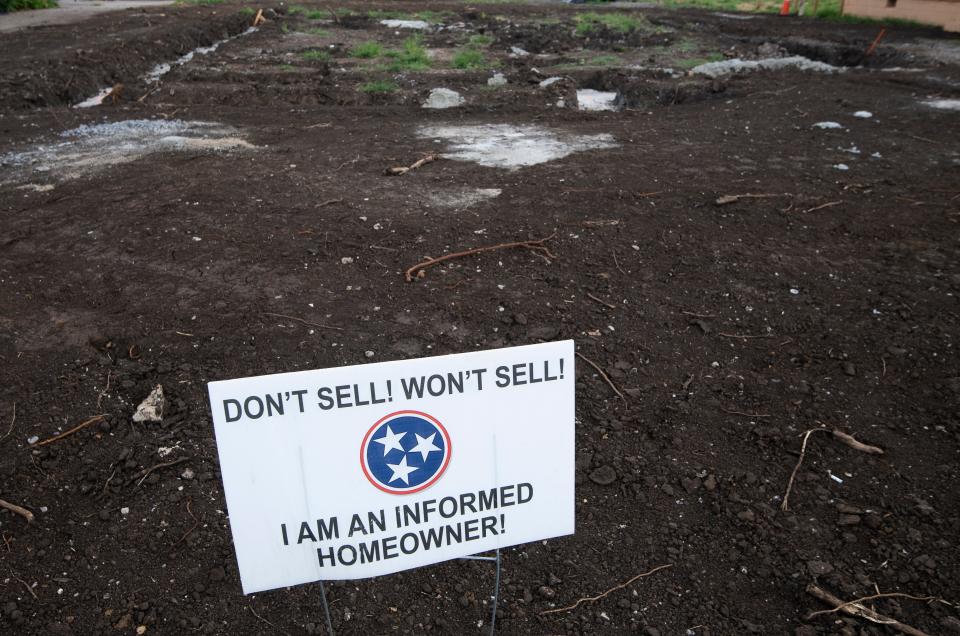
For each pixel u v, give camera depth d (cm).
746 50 1705
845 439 377
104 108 1126
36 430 380
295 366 434
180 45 1588
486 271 555
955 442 379
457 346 456
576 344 462
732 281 547
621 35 1883
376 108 1138
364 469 233
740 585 297
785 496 342
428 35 1858
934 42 1716
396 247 593
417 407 232
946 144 912
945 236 630
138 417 388
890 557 309
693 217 664
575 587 297
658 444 378
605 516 333
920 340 471
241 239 608
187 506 334
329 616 279
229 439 220
